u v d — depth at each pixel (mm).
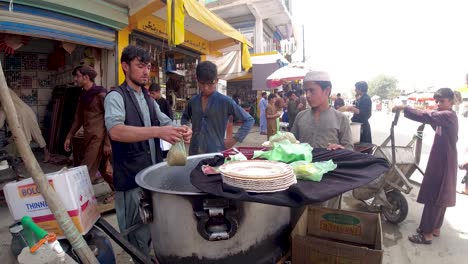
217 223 1415
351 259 1590
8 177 4078
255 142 10102
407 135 12531
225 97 2902
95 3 4414
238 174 1397
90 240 1854
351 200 4602
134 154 2010
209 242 1441
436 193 3180
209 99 2889
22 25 3742
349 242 1972
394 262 2932
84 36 4504
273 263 1643
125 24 4980
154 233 1603
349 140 2619
